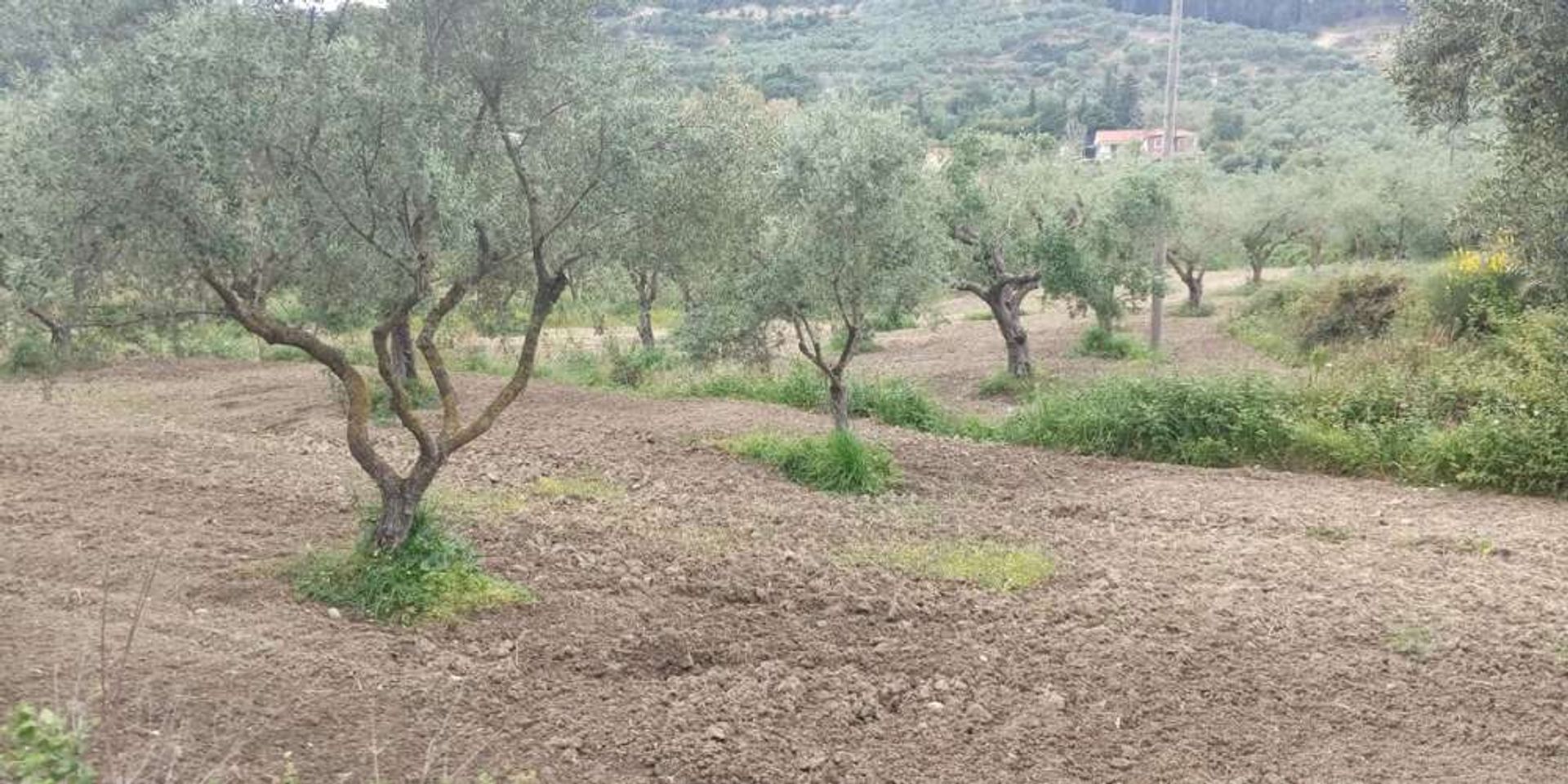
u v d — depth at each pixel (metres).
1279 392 12.94
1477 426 11.27
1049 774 4.84
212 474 8.98
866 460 10.48
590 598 6.41
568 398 14.35
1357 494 10.66
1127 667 5.94
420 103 5.73
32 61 6.28
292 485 8.68
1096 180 20.06
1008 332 18.39
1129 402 12.81
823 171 10.53
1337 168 32.09
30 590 5.86
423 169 5.56
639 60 6.61
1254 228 30.28
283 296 6.91
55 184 5.01
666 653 5.82
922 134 11.57
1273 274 38.62
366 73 5.70
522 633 5.86
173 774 4.03
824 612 6.52
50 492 8.09
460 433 6.43
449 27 6.33
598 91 6.20
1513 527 9.34
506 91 6.32
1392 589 7.45
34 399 13.20
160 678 4.78
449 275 6.89
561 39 6.29
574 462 10.73
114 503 7.88
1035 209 18.64
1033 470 11.48
